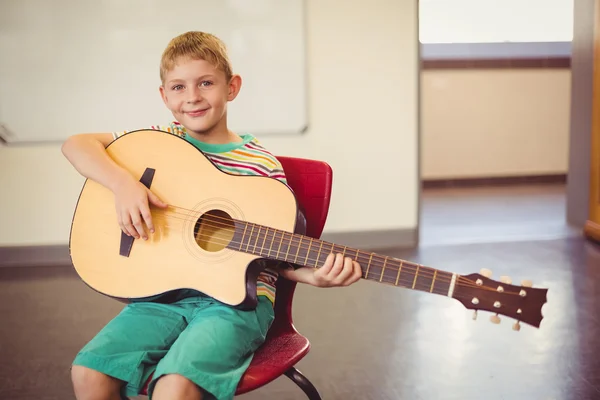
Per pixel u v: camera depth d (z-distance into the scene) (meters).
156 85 4.02
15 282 3.72
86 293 3.50
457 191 6.42
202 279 1.53
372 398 2.34
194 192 1.61
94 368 1.43
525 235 4.54
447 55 6.57
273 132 4.16
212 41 1.73
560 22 6.64
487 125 6.60
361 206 4.32
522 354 2.66
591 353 2.65
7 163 4.02
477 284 1.33
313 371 2.55
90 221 1.64
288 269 1.59
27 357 2.70
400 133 4.27
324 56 4.15
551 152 6.70
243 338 1.48
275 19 4.05
